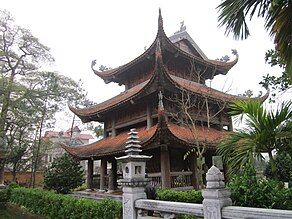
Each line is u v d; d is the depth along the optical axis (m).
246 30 6.57
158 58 14.17
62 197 14.41
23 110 30.44
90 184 20.25
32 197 18.27
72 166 20.06
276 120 7.44
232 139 8.16
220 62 21.41
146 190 7.50
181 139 13.21
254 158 7.58
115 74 21.31
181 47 20.95
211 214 4.95
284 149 7.69
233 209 4.59
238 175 7.54
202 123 17.80
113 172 18.69
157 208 6.40
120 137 18.56
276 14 6.25
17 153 32.31
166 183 13.66
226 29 6.59
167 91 15.09
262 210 4.20
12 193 22.94
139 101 16.56
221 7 6.38
